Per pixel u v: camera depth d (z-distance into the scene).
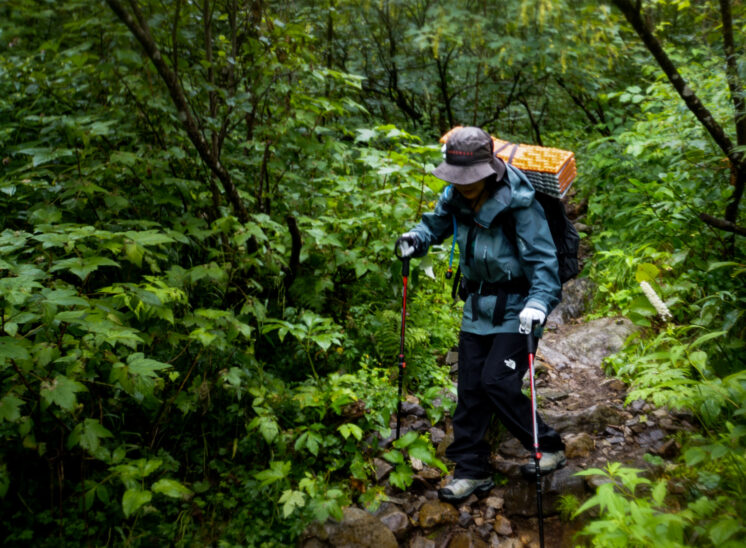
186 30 3.96
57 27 3.93
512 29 5.86
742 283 3.85
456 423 2.89
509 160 2.75
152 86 3.41
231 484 2.81
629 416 3.36
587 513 2.63
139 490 2.33
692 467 2.72
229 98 3.60
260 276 3.69
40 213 2.92
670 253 4.50
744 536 1.94
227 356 3.05
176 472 2.85
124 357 2.79
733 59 3.48
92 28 3.27
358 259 3.72
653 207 4.78
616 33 5.91
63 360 2.29
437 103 8.89
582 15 4.27
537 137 8.85
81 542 2.35
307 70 3.78
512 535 2.68
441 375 3.72
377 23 7.76
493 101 8.96
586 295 5.05
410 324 4.10
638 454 3.02
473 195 2.64
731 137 4.07
